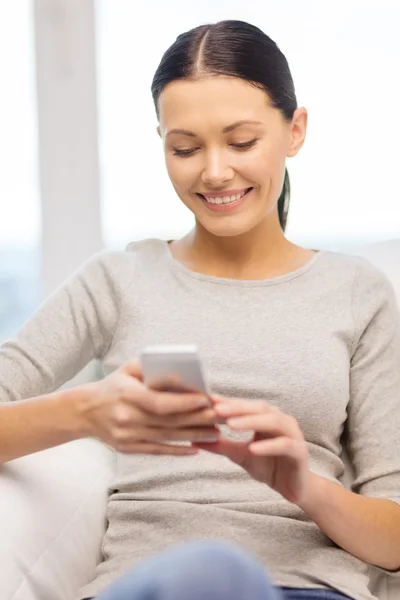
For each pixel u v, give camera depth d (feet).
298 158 5.96
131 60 6.12
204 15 6.03
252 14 5.98
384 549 3.36
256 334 3.70
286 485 3.12
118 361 3.82
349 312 3.83
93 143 6.19
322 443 3.68
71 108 6.18
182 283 3.89
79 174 6.22
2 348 3.88
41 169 6.24
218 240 3.90
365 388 3.76
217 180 3.52
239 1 5.99
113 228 6.25
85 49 6.13
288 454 2.90
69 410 3.26
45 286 6.33
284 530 3.37
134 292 3.91
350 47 5.87
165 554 1.96
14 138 6.31
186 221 6.14
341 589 3.14
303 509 3.29
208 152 3.55
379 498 3.49
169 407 2.79
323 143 5.94
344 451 3.96
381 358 3.79
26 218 6.37
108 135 6.20
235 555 1.94
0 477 3.35
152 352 2.56
